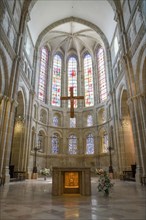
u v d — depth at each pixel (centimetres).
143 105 1552
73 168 834
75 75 3812
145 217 431
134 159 2178
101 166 2897
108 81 2864
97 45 3656
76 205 580
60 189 816
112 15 2627
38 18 2761
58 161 3033
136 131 1609
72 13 3034
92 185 1359
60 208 535
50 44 3703
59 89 3641
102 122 3148
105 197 753
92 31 3300
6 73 1669
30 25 2633
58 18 3039
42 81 3366
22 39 2055
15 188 1133
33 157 2670
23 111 2319
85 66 3819
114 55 2692
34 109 2917
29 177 2348
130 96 1752
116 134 2411
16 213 474
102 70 3409
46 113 3241
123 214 462
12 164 2169
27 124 2439
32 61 2836
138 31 1578
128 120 2295
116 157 2388
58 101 3538
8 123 1623
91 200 675
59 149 3175
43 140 3059
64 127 3303
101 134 3070
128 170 2131
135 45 1684
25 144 2327
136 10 1698
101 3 2662
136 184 1459
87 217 434
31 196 780
